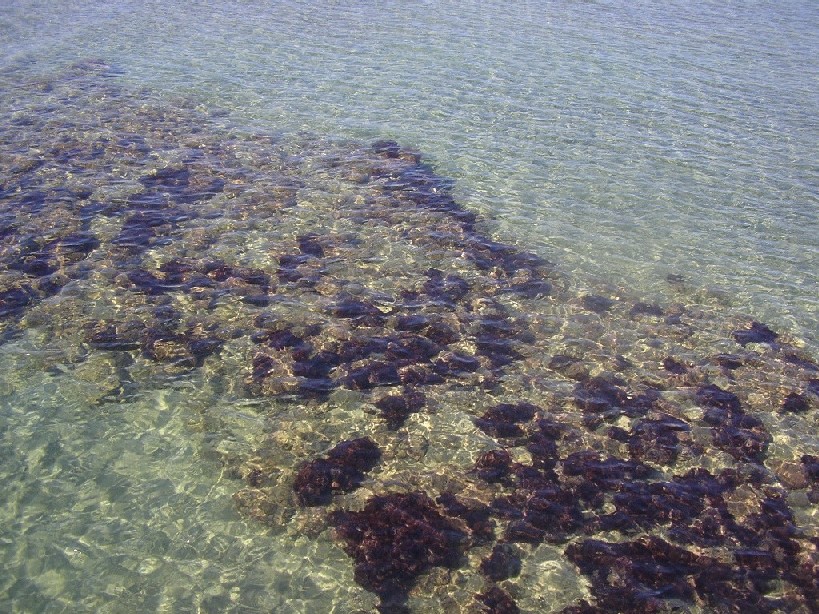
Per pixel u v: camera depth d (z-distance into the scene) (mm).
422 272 18891
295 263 18938
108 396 14219
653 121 28438
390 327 16688
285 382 14852
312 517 11883
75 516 11602
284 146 25688
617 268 19547
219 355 15531
